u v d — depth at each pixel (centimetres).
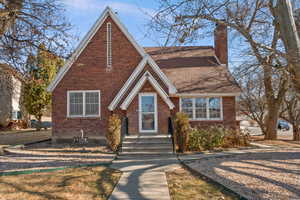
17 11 876
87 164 988
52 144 1603
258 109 2452
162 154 1206
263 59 835
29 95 2686
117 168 941
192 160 1084
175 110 1747
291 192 640
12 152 1288
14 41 956
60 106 1670
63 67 1675
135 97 1540
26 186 704
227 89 1711
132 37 1700
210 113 1750
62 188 688
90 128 1653
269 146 1560
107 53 1708
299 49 547
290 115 2331
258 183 720
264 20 1149
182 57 2155
